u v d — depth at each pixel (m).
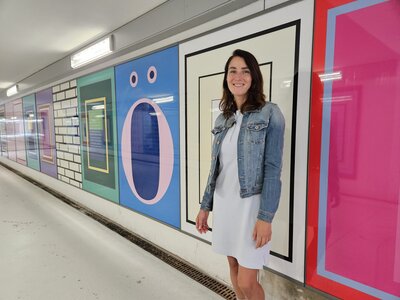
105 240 2.95
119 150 3.23
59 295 2.00
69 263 2.46
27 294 2.01
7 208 4.12
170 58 2.38
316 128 1.48
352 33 1.32
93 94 3.63
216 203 1.46
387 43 1.21
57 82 4.59
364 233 1.35
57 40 3.35
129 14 2.58
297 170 1.58
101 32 3.08
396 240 1.25
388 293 1.29
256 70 1.31
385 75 1.23
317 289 1.54
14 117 7.38
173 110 2.41
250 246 1.30
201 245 2.27
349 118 1.36
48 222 3.51
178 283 2.15
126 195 3.19
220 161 1.44
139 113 2.84
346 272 1.42
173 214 2.53
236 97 1.37
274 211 1.25
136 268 2.38
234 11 1.82
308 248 1.56
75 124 4.19
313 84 1.48
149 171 2.78
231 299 1.95
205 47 2.04
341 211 1.42
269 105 1.30
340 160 1.40
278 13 1.59
